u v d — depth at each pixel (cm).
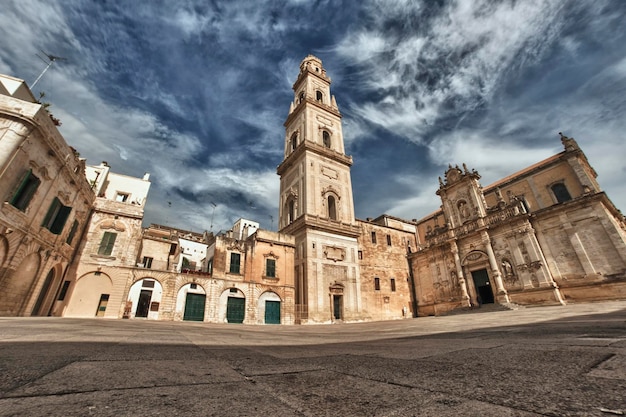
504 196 4038
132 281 2442
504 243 3262
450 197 4034
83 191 2364
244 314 2791
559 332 516
